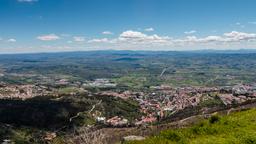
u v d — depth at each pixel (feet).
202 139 52.03
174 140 53.36
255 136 50.01
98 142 52.19
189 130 57.06
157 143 52.01
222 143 49.24
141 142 53.78
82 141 52.39
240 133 53.36
